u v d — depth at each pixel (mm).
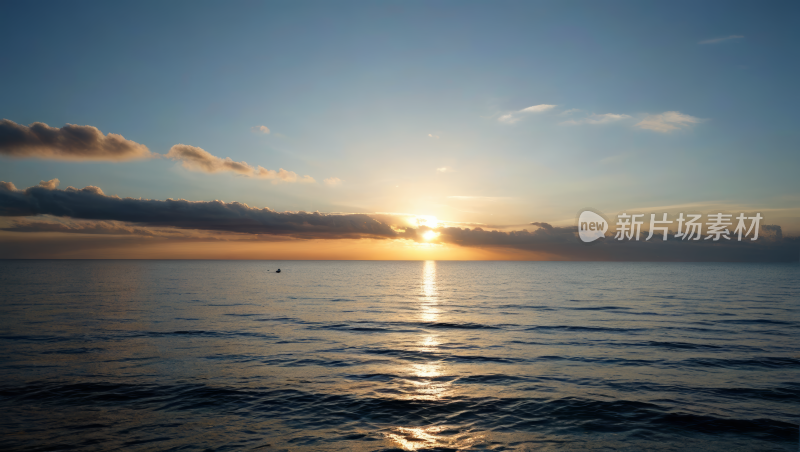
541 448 11352
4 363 19688
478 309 44062
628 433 12328
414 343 25344
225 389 16094
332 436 12078
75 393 15477
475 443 11672
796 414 13734
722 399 15117
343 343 25203
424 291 72812
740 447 11484
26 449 11086
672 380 17469
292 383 16922
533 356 21859
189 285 82875
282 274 157125
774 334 28047
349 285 90625
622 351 22969
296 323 33312
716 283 96062
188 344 24422
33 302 48000
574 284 94188
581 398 15250
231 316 37094
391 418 13414
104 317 35625
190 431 12328
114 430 12336
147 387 16250
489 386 16672
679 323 33125
